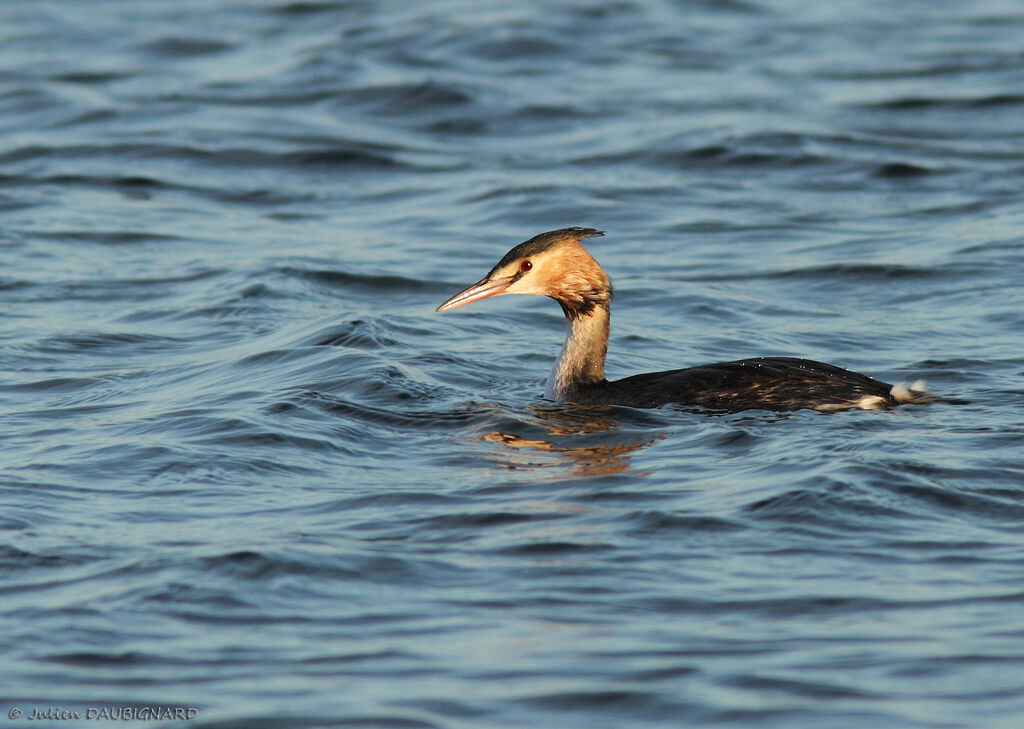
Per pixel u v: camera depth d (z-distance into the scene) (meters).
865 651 7.95
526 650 8.08
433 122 31.34
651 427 12.86
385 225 24.36
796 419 12.72
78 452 12.18
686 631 8.29
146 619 8.54
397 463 11.95
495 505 10.60
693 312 18.70
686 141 28.81
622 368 15.93
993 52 36.31
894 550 9.49
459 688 7.61
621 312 18.78
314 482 11.34
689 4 42.00
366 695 7.54
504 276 14.49
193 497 10.92
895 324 17.86
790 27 39.75
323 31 39.00
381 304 19.50
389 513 10.47
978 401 13.48
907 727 7.09
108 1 44.16
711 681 7.64
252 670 7.87
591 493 10.86
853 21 40.50
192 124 30.80
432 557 9.52
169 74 35.12
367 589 8.99
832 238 22.80
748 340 17.17
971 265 20.66
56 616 8.55
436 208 25.44
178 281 20.39
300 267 20.91
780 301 19.34
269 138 29.81
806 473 10.80
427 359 15.87
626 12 40.69
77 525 10.21
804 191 26.11
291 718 7.30
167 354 16.48
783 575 9.12
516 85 33.66
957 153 28.06
